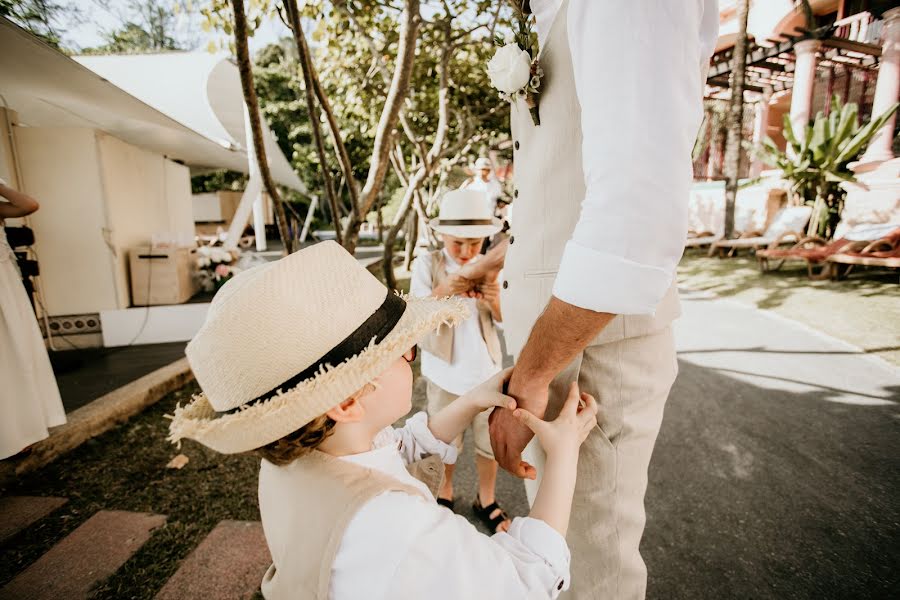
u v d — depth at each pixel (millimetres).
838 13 12609
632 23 806
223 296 768
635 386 1104
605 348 1090
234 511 2432
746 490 2416
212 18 3143
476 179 7879
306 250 796
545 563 776
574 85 1059
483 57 6891
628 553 1141
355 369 737
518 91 1159
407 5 2734
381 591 650
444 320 870
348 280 798
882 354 4109
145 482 2703
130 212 5770
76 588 1934
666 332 1172
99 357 4906
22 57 3299
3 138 4785
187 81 7500
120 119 5414
